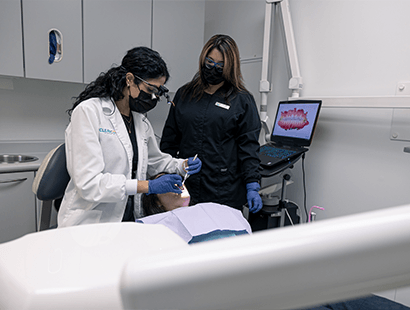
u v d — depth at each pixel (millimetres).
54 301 248
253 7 2527
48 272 279
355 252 110
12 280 270
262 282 104
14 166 1936
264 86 2279
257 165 1713
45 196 1209
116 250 330
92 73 2244
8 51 1920
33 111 2410
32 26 1979
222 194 1748
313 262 107
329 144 2088
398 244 114
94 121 1137
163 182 1183
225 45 1610
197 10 2693
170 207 1434
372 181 1895
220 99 1724
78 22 2137
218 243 111
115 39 2305
